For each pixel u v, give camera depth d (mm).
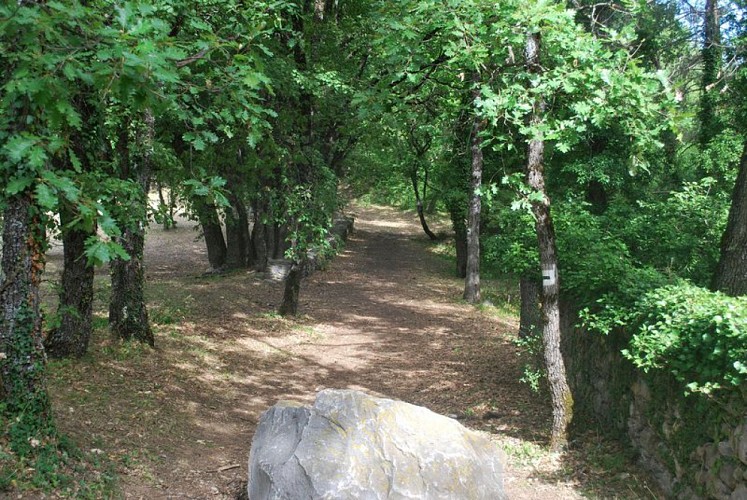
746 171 8922
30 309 5988
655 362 6527
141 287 11812
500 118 7680
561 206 11094
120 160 10781
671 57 21516
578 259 9391
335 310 19188
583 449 7922
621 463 7344
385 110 8094
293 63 13789
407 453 5438
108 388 9227
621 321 7504
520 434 8883
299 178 15820
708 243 10758
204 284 20188
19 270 5910
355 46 15531
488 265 27656
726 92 18625
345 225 36094
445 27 7082
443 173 25562
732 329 5379
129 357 10953
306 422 5695
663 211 11148
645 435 7094
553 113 7922
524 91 6953
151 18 3689
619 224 11523
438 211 47500
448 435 5703
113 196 7035
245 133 11680
